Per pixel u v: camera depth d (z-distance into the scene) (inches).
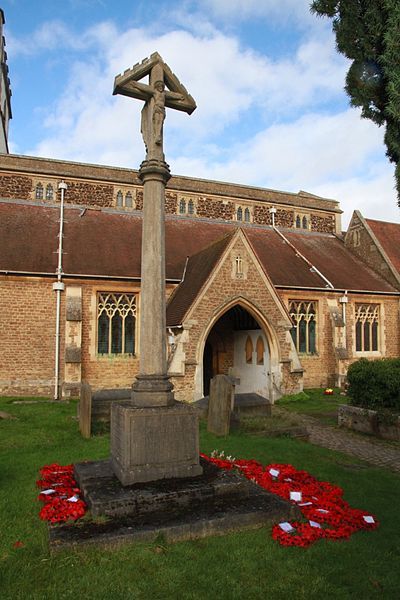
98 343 727.7
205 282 647.1
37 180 947.3
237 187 1123.3
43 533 191.6
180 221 1006.4
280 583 157.6
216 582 156.6
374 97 297.3
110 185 997.2
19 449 346.9
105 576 157.8
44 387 682.8
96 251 788.6
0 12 1106.7
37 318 690.2
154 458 225.9
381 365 478.9
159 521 192.2
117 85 256.5
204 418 500.1
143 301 248.7
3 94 1195.3
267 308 683.4
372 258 1022.4
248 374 754.2
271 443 383.9
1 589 151.2
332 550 182.5
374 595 152.0
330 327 866.8
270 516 205.5
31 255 725.3
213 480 226.1
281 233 1076.5
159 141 260.1
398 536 201.2
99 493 208.2
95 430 431.2
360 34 294.7
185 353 629.3
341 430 491.2
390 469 343.3
